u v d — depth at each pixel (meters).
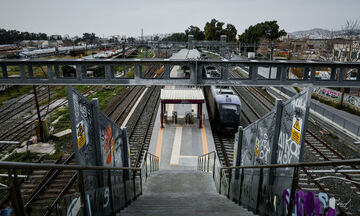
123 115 21.59
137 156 14.41
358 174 11.59
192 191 9.68
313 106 22.23
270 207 5.24
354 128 16.27
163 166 13.88
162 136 17.48
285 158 5.05
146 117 21.11
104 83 6.50
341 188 10.48
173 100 18.44
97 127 5.24
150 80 6.47
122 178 7.09
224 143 16.94
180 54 28.42
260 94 30.98
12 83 6.41
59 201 3.33
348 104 24.78
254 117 21.69
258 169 6.17
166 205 6.49
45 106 23.88
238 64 6.32
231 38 72.88
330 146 15.36
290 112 4.90
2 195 8.31
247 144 7.89
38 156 13.57
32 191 9.57
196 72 6.37
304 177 11.33
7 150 14.38
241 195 7.24
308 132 17.31
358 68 6.34
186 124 19.77
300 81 6.50
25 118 20.36
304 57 43.53
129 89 31.77
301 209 3.70
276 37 56.19
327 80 6.42
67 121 19.12
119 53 46.62
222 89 20.28
